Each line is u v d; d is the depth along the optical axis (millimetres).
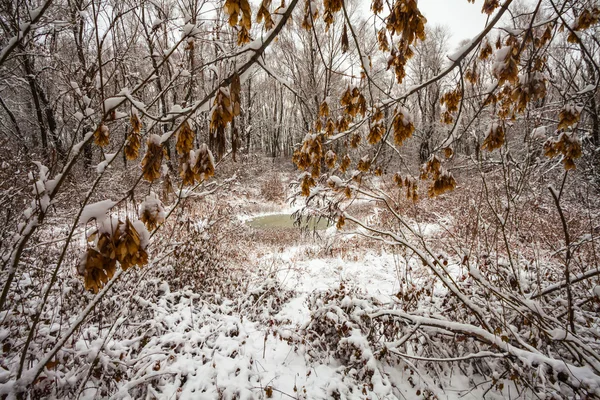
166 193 1672
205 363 3160
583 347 2660
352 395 2996
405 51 2121
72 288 3756
